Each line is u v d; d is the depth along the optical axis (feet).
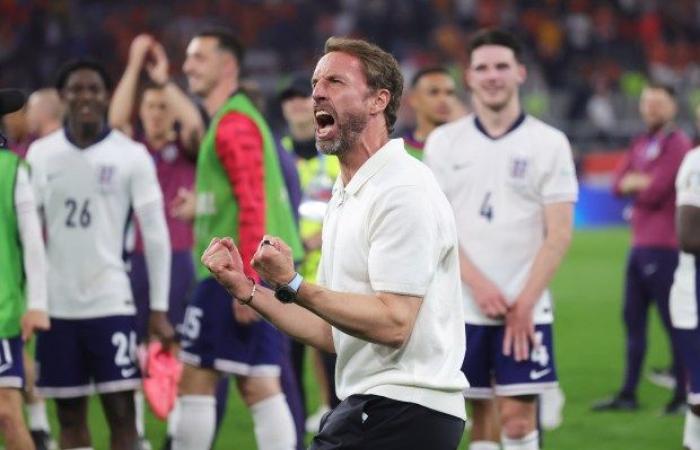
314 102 37.96
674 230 87.04
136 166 60.03
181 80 241.35
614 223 259.39
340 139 37.60
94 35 285.23
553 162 57.62
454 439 38.04
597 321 132.87
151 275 60.59
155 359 57.98
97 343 58.65
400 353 37.52
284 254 35.58
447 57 309.22
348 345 38.29
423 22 317.63
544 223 58.23
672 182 86.79
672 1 347.36
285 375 65.21
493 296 56.75
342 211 38.34
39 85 270.87
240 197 58.39
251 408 60.34
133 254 76.13
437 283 37.86
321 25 311.47
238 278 37.32
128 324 59.41
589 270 180.34
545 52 318.04
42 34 280.72
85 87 59.41
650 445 74.79
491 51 58.29
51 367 58.75
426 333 37.40
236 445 75.61
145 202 60.18
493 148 58.34
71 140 59.67
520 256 57.88
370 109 37.83
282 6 313.53
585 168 268.21
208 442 59.72
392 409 37.42
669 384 97.40
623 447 74.23
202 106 81.25
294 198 67.10
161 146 82.89
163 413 56.29
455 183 58.80
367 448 37.60
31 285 54.49
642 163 88.94
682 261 59.11
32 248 54.54
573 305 145.48
